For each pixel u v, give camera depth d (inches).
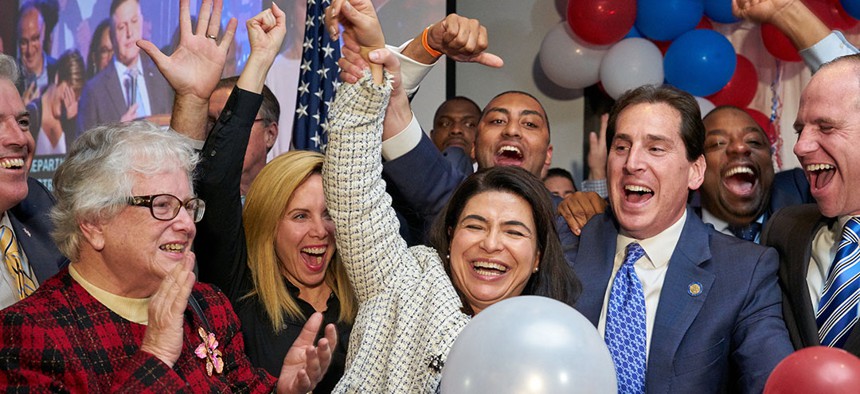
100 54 216.5
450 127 169.8
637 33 183.9
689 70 172.6
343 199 86.0
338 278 103.0
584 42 184.5
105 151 72.6
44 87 222.2
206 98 99.8
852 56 93.2
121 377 68.2
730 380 91.8
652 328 91.7
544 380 63.4
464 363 65.8
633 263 93.7
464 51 93.0
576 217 106.7
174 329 69.7
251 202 101.5
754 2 108.7
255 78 98.0
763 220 129.6
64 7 221.3
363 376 82.5
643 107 94.3
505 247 86.7
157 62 98.0
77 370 68.2
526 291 91.4
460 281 88.3
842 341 88.3
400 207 110.4
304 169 101.7
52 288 71.9
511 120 131.7
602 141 177.2
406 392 81.1
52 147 221.0
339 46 163.2
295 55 196.4
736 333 90.0
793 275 92.6
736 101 182.5
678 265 92.5
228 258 97.1
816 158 92.4
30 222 96.9
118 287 73.6
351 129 86.3
